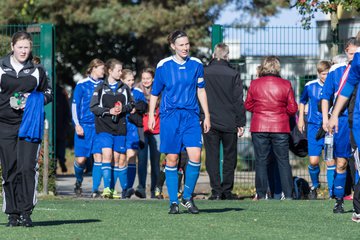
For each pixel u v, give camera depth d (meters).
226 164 29.36
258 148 28.88
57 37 69.31
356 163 19.66
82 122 30.44
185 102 21.78
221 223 19.92
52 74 32.25
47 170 30.55
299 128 30.28
